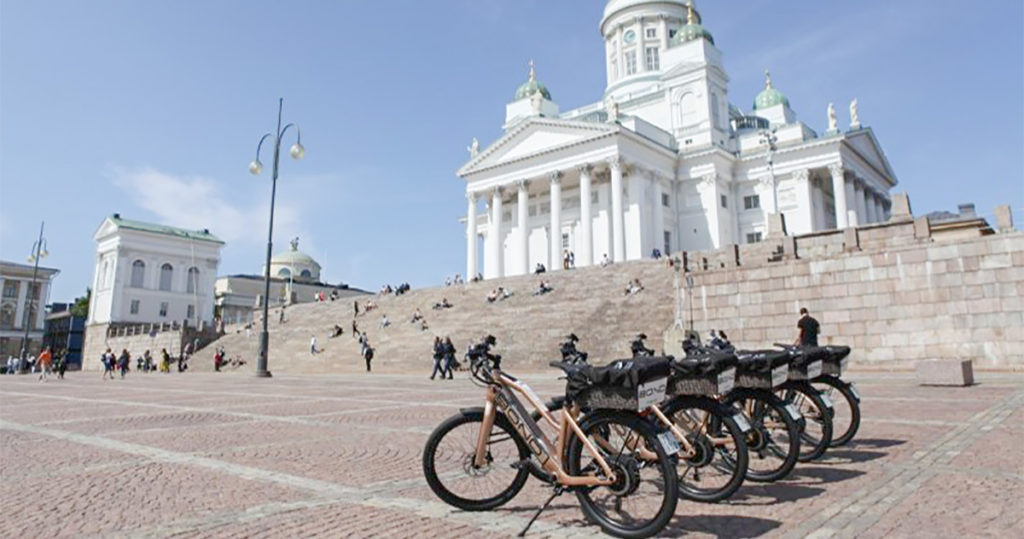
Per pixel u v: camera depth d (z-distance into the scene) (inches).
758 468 242.5
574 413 195.5
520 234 2390.5
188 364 1870.1
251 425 419.5
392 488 238.1
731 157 2438.5
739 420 218.7
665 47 2878.9
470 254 2534.5
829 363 295.9
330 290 3954.2
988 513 188.2
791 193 2358.5
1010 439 302.2
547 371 1063.6
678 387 220.2
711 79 2588.6
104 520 197.9
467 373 1138.7
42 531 187.3
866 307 853.8
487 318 1424.7
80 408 563.5
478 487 216.5
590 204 2239.2
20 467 280.5
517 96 2989.7
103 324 3009.4
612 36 3046.3
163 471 270.1
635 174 2268.7
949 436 315.6
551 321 1277.1
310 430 391.2
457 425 216.2
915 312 815.7
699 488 218.4
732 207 2475.4
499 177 2487.7
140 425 427.2
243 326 2107.5
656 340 1078.4
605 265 1552.7
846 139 2247.8
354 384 889.5
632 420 183.0
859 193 2436.0
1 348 3400.6
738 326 965.2
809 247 1051.3
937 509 194.4
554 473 194.2
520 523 193.8
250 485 243.6
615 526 181.3
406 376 1120.8
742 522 189.0
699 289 1011.9
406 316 1657.2
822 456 279.6
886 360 829.2
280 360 1598.2
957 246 794.2
